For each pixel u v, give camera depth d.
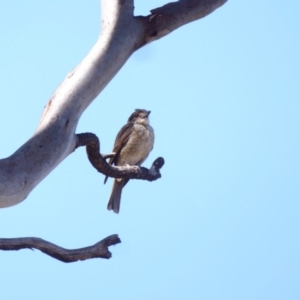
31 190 10.16
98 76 11.30
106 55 11.50
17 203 10.02
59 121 10.69
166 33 12.41
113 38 11.70
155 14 12.34
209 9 12.93
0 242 11.27
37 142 10.35
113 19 11.92
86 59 11.45
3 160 9.94
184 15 12.58
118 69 11.73
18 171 9.90
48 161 10.31
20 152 10.15
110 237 11.84
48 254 11.58
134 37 11.95
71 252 11.62
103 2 12.20
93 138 11.79
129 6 12.12
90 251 11.71
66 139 10.70
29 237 11.39
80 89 11.07
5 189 9.63
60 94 10.99
